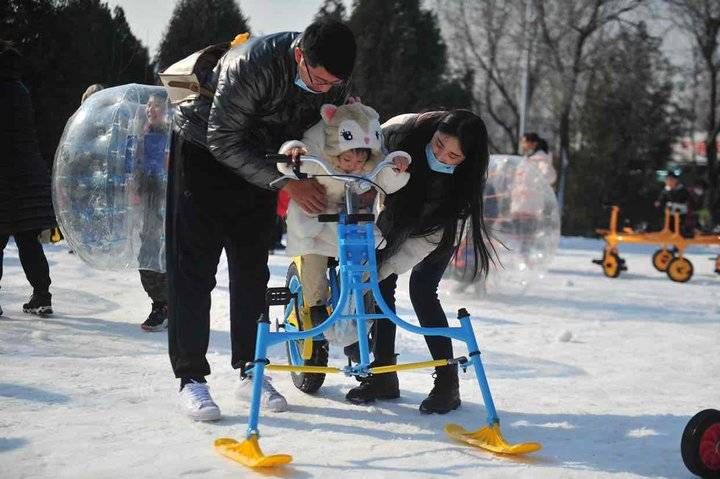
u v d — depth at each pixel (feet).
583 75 101.09
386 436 12.82
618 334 23.97
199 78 13.44
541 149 39.99
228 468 11.02
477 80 104.83
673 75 104.32
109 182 20.30
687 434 11.20
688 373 18.78
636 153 99.96
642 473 11.60
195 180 13.52
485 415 14.30
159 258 20.03
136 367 16.70
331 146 13.02
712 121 99.60
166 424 12.90
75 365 16.57
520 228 30.30
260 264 14.19
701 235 46.52
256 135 13.46
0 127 20.62
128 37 56.49
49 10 53.62
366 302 14.15
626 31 97.71
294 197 13.00
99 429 12.47
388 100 80.07
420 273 14.78
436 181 13.75
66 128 21.31
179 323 13.53
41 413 13.16
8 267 29.86
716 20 97.91
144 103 20.95
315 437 12.61
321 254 13.93
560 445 12.80
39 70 53.16
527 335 23.03
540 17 93.97
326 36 12.14
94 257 20.70
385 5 80.74
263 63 12.55
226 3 55.31
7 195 20.66
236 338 14.23
